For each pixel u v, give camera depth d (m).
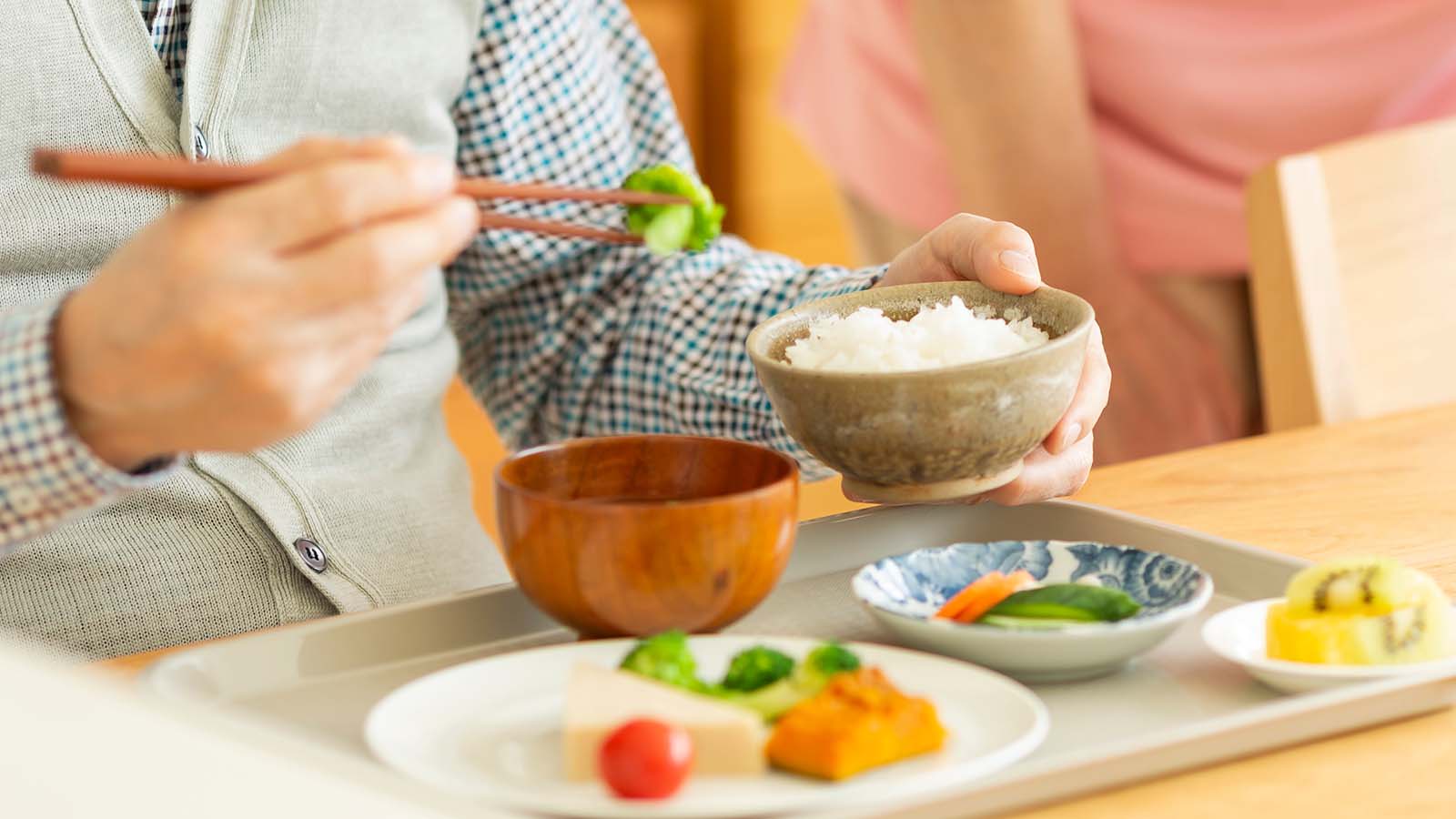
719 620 1.19
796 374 1.21
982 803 1.06
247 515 1.38
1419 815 1.06
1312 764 1.10
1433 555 1.32
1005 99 2.52
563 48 1.54
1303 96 2.39
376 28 1.44
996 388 1.19
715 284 1.52
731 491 1.24
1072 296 1.26
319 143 1.12
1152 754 1.08
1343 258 1.68
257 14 1.40
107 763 0.81
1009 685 1.13
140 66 1.37
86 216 1.35
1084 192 2.51
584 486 1.25
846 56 2.80
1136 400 2.57
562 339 1.57
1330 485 1.44
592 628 1.19
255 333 1.09
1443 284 1.71
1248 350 2.56
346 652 1.22
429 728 1.12
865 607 1.20
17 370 1.11
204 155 1.38
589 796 1.07
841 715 1.08
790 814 1.06
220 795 0.84
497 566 1.50
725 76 3.04
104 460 1.13
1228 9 2.38
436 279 1.51
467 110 1.52
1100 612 1.18
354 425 1.44
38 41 1.34
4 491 1.13
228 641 1.20
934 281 1.34
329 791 0.89
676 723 1.08
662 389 1.53
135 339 1.09
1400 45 2.35
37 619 1.34
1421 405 1.70
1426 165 1.71
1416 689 1.11
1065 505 1.35
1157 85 2.44
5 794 0.76
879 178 2.79
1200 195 2.48
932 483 1.23
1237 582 1.28
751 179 3.06
